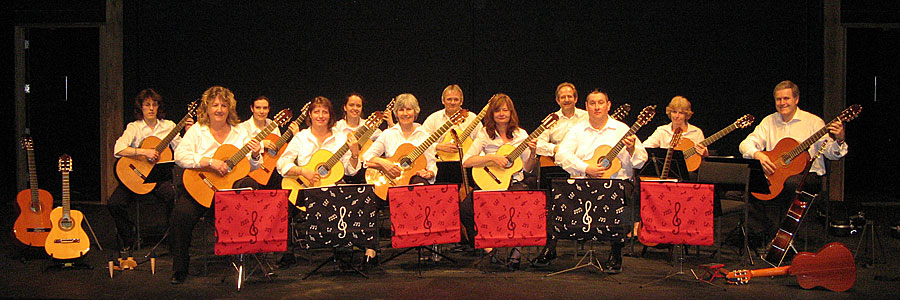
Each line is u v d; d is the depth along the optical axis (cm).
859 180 813
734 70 753
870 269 440
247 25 776
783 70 750
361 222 412
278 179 522
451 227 425
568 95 588
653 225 407
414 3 768
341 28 773
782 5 747
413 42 770
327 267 454
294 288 397
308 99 778
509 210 418
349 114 573
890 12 741
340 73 775
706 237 400
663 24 754
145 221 658
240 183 436
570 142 478
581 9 757
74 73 791
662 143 606
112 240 554
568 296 378
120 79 775
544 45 761
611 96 759
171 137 534
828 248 387
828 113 750
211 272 441
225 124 459
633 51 757
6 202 754
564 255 495
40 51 792
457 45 766
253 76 779
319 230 405
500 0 762
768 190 445
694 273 422
